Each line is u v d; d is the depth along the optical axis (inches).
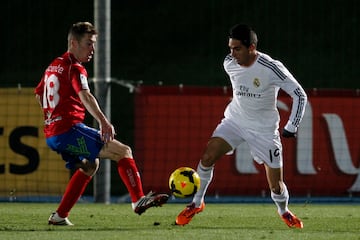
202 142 1718.8
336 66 2662.4
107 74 1566.2
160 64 2669.8
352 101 1733.5
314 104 1720.0
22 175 1648.6
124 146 1019.3
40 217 1223.5
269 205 1542.8
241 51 1006.4
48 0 2787.9
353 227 1107.9
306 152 1711.4
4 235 935.0
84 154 1011.9
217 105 1724.9
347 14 2780.5
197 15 2797.7
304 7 2783.0
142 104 1713.8
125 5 2832.2
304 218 1253.7
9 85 2539.4
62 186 1630.2
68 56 1005.8
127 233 965.2
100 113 984.3
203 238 919.7
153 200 1001.5
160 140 1711.4
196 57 2694.4
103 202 1585.9
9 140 1652.3
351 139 1728.6
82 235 936.9
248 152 1690.5
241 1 2810.0
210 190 1685.5
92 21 2743.6
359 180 1729.8
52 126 1012.5
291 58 2679.6
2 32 2721.5
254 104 1037.8
